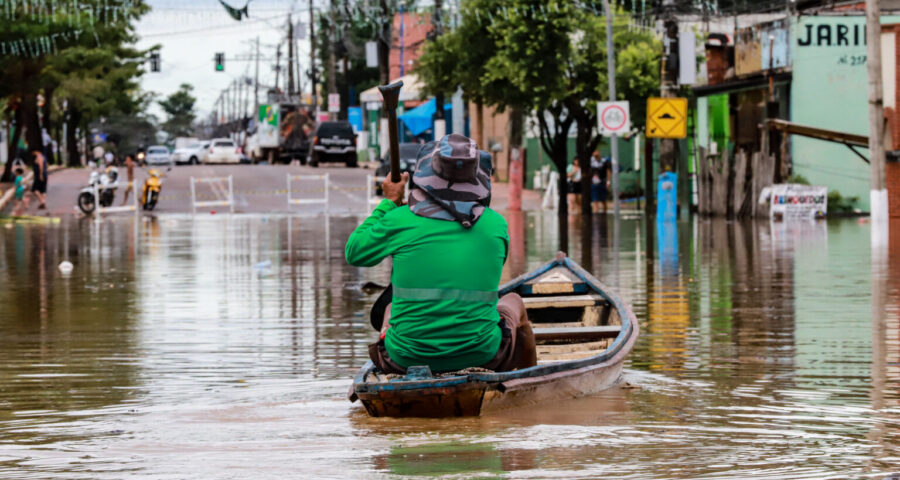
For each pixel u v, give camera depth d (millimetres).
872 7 47938
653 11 56031
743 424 12344
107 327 21172
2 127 146750
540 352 16375
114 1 75812
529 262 34031
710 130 73625
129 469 10578
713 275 30156
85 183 92562
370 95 131750
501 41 66000
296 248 41625
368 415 12820
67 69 94938
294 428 12258
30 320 22281
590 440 11570
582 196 65938
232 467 10586
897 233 46094
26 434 12156
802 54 61312
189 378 15648
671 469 10406
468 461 10695
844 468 10453
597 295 17375
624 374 15633
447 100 119438
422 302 12703
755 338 19172
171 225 57469
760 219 58531
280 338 19609
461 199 12867
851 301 24188
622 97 66375
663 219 55344
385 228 12852
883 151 48250
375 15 79688
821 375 15500
